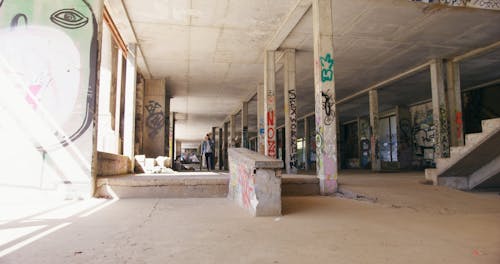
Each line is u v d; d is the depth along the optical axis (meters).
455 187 7.95
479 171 7.73
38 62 5.58
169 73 14.70
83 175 5.50
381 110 23.62
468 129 16.88
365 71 14.40
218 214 4.30
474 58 12.32
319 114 6.87
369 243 2.90
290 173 11.25
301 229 3.46
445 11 8.77
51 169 5.43
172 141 25.20
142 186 5.87
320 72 6.90
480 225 3.81
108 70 10.41
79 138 5.53
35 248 2.63
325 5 7.15
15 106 5.44
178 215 4.20
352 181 8.16
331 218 4.14
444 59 12.86
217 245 2.78
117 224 3.60
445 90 13.09
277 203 4.30
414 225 3.77
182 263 2.28
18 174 5.32
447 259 2.44
